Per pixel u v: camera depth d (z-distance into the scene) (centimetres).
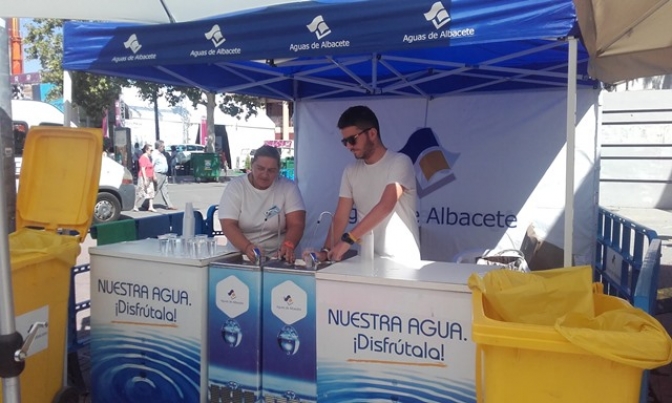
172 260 322
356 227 320
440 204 591
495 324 207
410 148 601
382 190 338
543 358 204
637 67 364
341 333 292
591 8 269
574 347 197
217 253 337
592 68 358
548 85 545
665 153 1295
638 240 391
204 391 324
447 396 275
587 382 201
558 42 412
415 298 276
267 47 313
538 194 555
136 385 341
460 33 272
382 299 282
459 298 268
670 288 649
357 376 291
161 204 1709
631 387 198
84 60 381
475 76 547
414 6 281
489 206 573
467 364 269
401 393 283
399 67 562
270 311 306
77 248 338
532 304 240
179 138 3266
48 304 320
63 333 337
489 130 569
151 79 478
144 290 333
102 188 1159
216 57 327
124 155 2117
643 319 204
